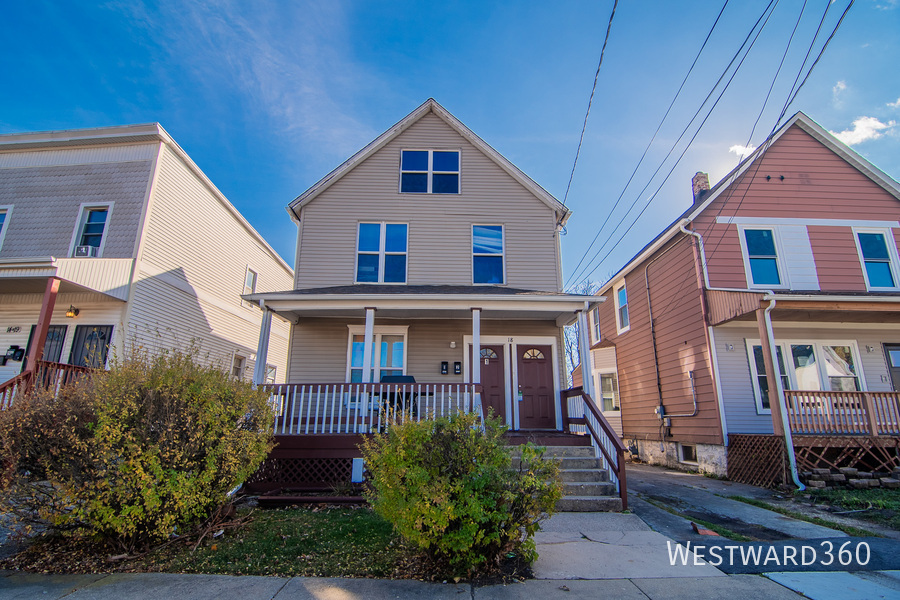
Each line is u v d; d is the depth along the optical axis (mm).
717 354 10945
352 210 12008
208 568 4254
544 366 11008
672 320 12836
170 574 4129
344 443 7715
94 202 10977
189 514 4711
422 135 12750
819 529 5719
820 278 11539
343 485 7355
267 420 5730
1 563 4383
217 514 5238
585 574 4168
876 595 3670
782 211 11977
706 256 11547
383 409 9156
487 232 12023
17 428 4336
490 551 4238
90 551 4613
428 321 11102
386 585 3912
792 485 8312
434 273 11617
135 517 4410
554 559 4582
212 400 4965
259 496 7105
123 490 4359
